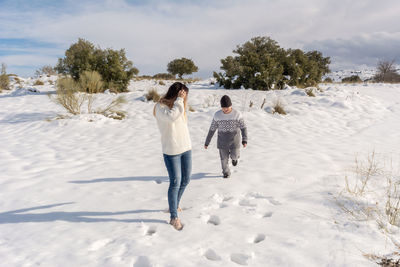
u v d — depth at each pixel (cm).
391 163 516
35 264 244
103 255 254
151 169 518
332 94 1413
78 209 360
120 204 373
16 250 268
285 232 289
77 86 1127
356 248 253
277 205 359
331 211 333
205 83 2267
